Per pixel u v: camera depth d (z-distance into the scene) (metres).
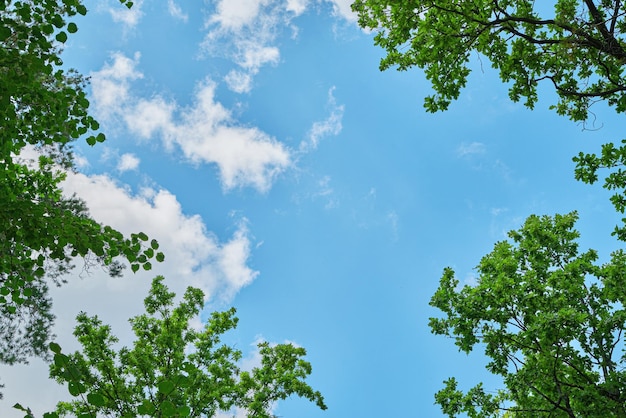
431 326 13.46
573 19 9.13
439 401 13.17
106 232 6.82
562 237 14.17
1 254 6.99
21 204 6.47
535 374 11.94
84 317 15.85
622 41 10.05
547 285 13.11
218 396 15.73
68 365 2.52
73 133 7.34
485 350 12.91
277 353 17.97
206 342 16.81
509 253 14.21
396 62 12.11
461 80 11.12
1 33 6.14
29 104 7.07
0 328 10.70
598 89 10.92
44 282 11.06
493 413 12.78
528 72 10.91
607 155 10.13
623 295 12.43
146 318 17.20
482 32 10.43
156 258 6.96
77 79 9.91
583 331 12.30
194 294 17.61
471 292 13.20
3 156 7.62
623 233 10.90
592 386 11.34
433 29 10.88
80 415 2.56
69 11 6.97
